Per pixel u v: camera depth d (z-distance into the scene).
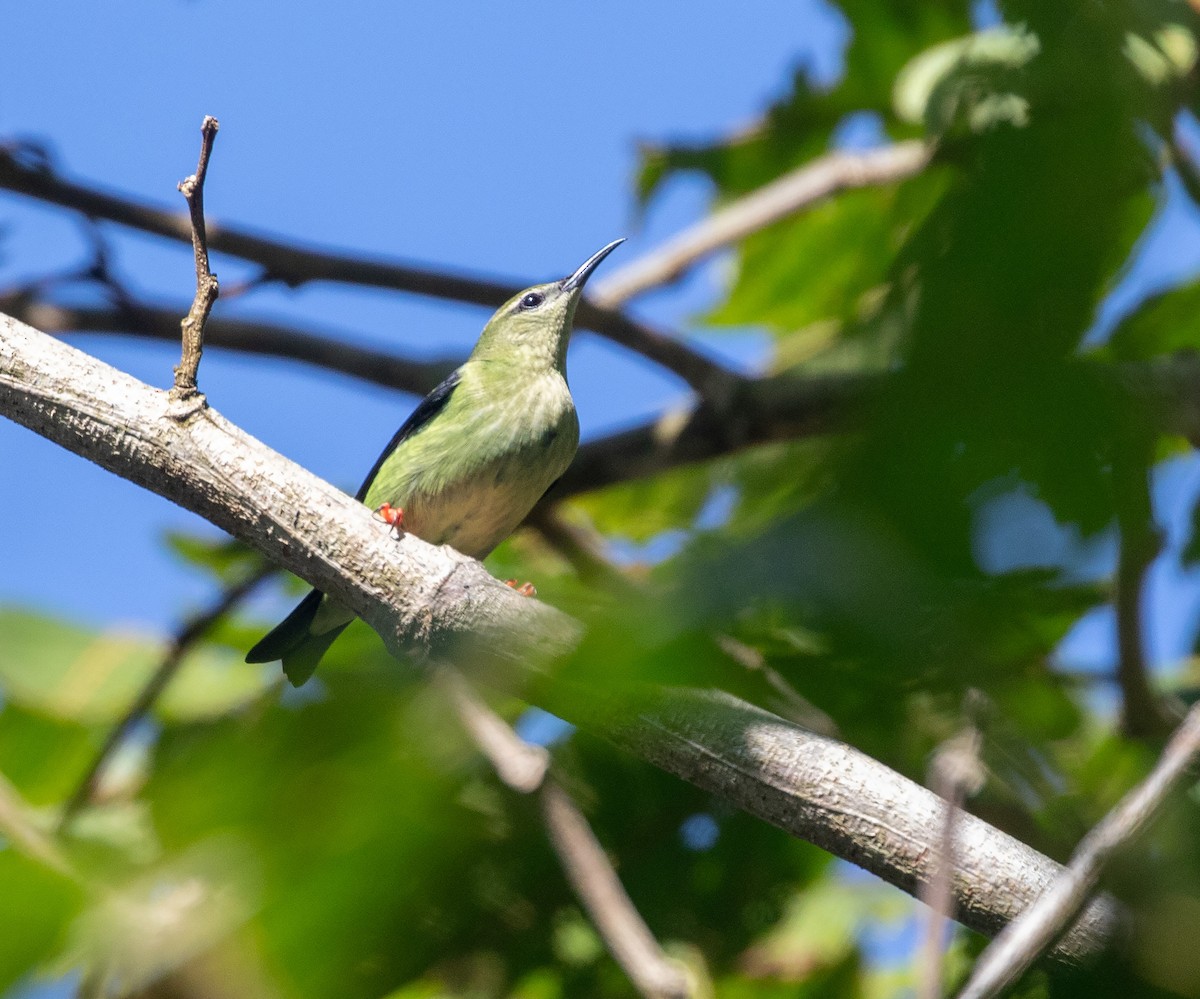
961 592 3.17
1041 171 3.29
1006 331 3.13
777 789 6.34
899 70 13.81
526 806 5.68
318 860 4.66
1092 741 7.57
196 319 7.79
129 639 9.86
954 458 3.06
